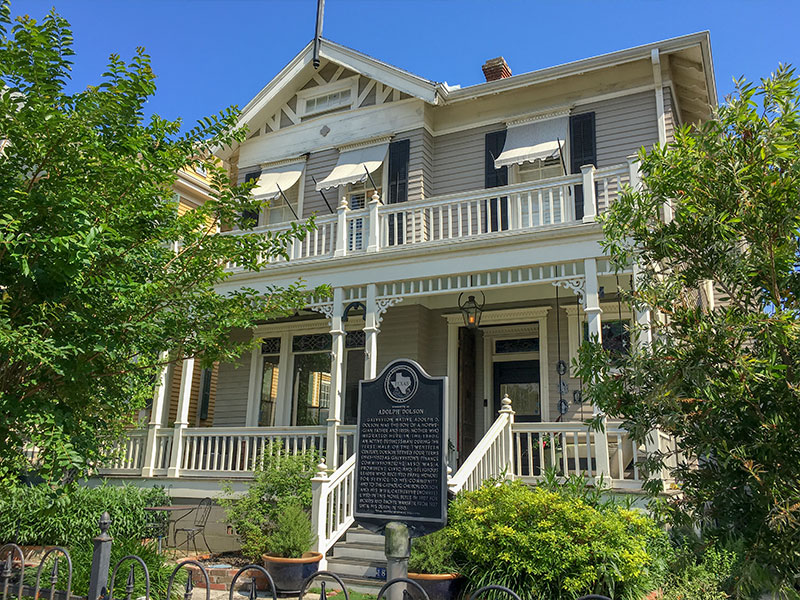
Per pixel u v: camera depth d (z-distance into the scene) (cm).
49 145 455
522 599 619
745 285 415
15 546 511
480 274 1054
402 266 1102
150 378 648
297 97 1598
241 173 1620
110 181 492
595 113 1287
